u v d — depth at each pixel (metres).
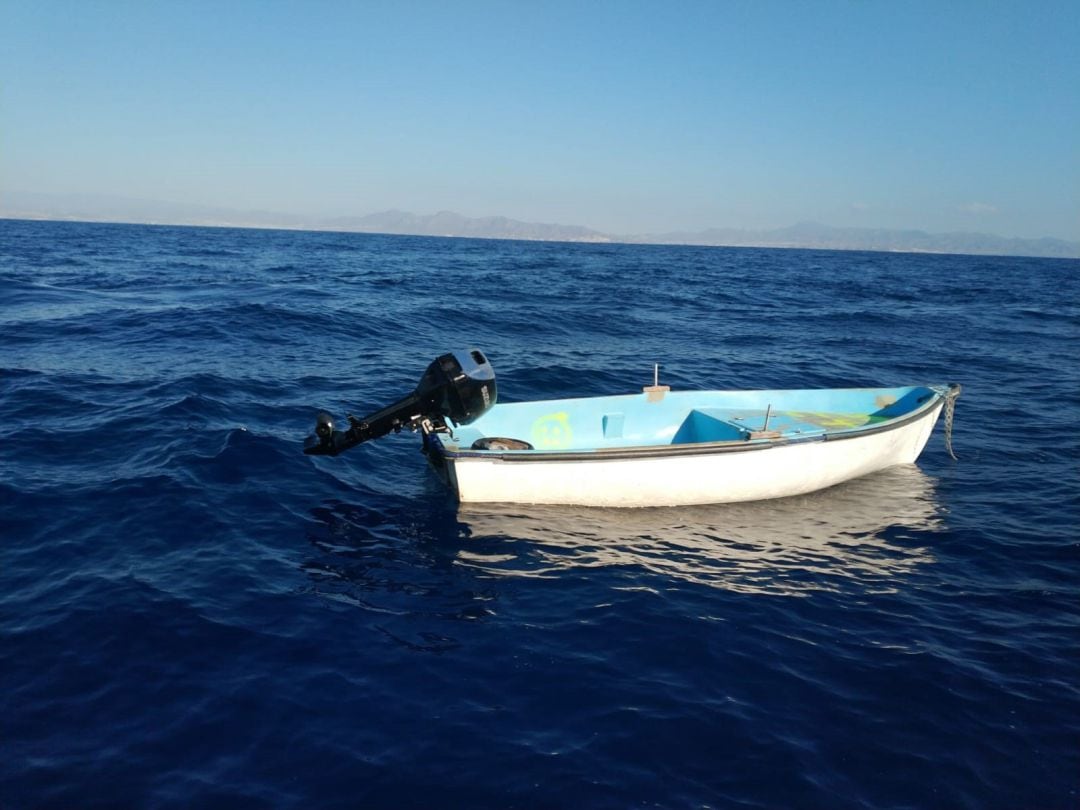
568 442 9.13
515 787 4.06
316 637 5.42
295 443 9.52
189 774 4.06
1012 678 5.28
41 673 4.83
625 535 7.45
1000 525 8.09
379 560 6.71
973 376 17.33
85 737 4.30
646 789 4.09
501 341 19.30
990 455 10.70
